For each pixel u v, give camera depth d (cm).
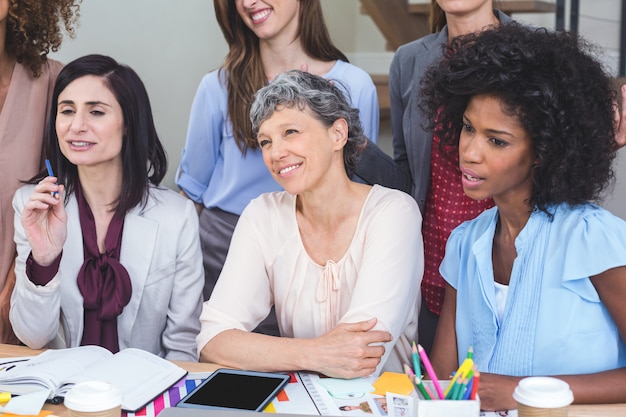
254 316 181
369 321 164
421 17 416
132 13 342
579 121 146
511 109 145
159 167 211
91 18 324
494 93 147
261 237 182
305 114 170
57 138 199
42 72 230
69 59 322
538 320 154
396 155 238
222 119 242
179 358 205
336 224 179
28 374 153
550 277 153
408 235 177
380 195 181
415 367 125
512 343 156
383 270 172
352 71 241
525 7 367
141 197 202
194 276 208
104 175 198
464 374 120
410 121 223
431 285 222
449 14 215
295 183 171
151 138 205
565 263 151
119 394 127
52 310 188
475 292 164
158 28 353
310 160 171
